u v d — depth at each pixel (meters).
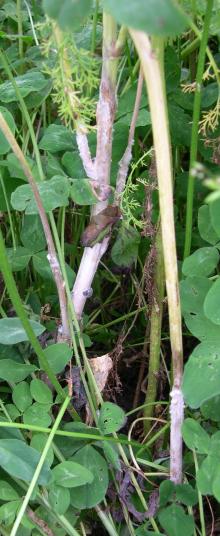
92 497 0.20
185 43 0.28
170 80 0.25
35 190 0.19
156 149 0.15
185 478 0.22
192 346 0.29
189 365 0.18
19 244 0.28
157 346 0.24
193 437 0.19
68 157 0.23
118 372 0.30
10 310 0.27
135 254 0.26
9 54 0.31
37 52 0.28
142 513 0.22
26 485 0.20
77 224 0.29
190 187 0.20
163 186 0.15
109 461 0.22
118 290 0.32
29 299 0.27
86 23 0.25
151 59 0.13
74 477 0.20
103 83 0.18
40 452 0.20
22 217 0.27
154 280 0.22
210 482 0.19
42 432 0.21
